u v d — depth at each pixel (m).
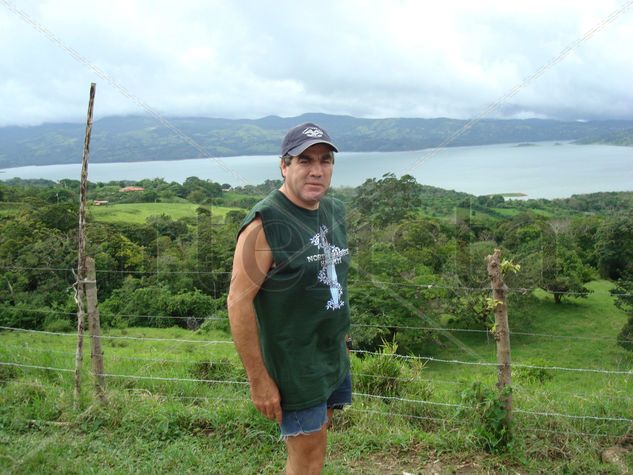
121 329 16.72
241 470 3.05
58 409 3.80
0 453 3.14
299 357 2.13
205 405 3.93
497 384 3.35
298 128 2.05
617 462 3.04
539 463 3.08
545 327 19.22
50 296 21.75
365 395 4.03
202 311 14.23
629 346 16.84
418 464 3.12
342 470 3.03
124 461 3.12
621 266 21.66
